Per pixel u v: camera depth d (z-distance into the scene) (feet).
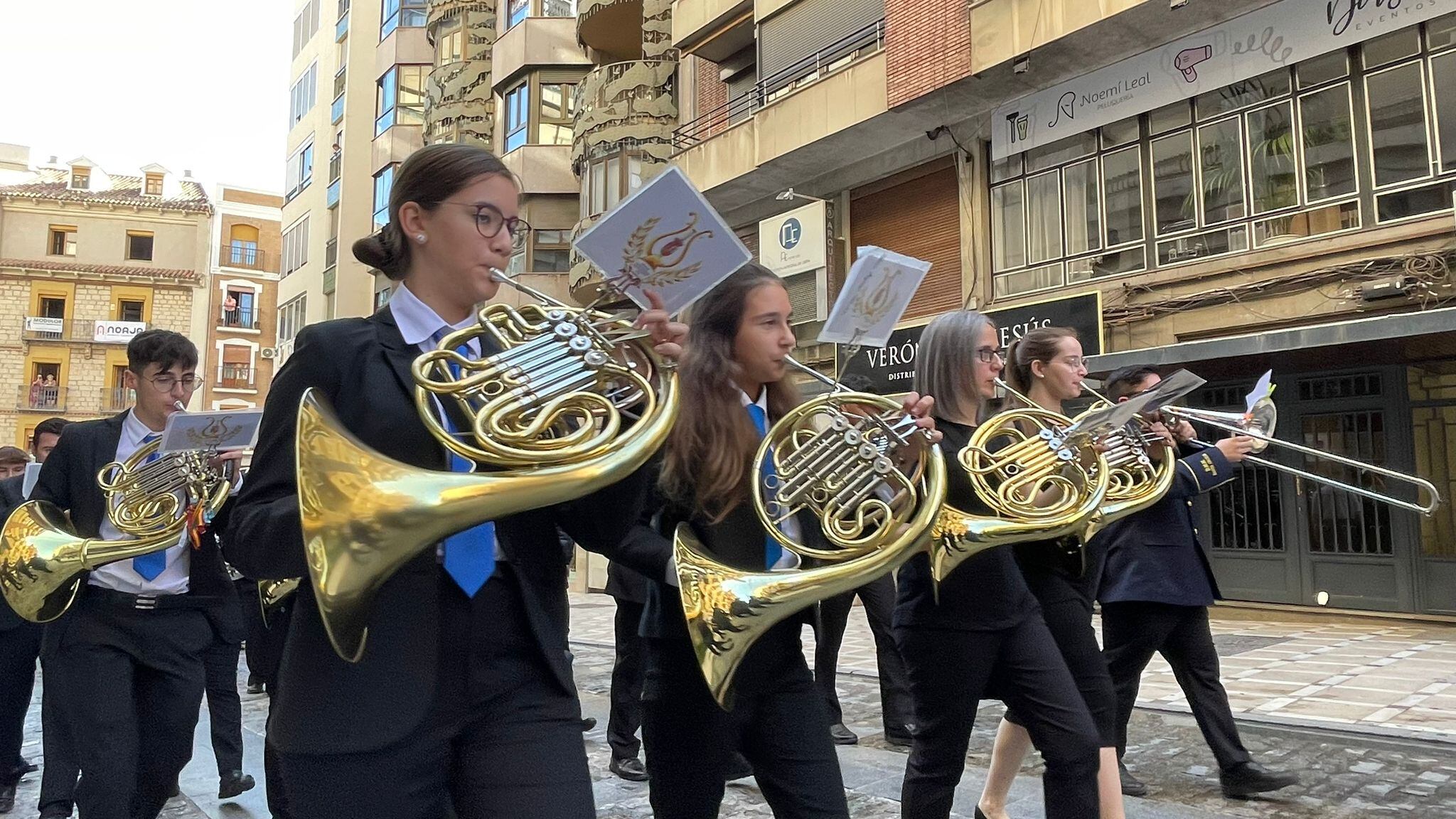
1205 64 33.91
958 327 9.62
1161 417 12.10
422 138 83.71
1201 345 32.01
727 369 7.44
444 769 5.36
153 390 10.76
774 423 7.91
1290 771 14.25
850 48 44.78
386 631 5.09
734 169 48.52
